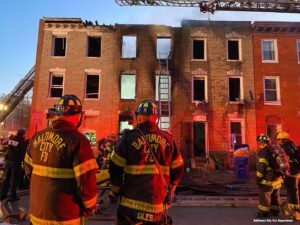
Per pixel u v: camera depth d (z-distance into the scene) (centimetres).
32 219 282
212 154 2128
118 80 2227
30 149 302
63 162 278
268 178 705
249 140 2170
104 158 918
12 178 901
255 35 2330
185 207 854
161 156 323
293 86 2266
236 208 847
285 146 745
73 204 279
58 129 290
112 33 2302
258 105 2227
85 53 2259
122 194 322
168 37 2319
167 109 2191
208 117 2198
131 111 2180
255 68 2281
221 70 2269
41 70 2227
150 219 306
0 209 807
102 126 2158
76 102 302
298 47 2331
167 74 2186
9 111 2850
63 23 2277
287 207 743
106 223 673
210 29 2328
